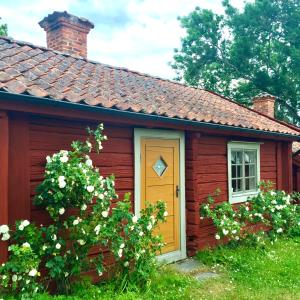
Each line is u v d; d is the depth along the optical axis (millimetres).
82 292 4020
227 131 6520
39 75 4711
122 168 5223
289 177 9266
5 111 3658
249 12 21016
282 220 7406
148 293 4305
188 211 6320
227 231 6277
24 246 3385
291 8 20203
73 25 7652
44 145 4281
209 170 6836
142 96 5887
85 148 4289
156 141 5793
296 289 4711
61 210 3818
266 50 21141
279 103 21250
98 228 3947
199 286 4738
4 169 3664
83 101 4027
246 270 5438
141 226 4562
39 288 3707
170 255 5918
